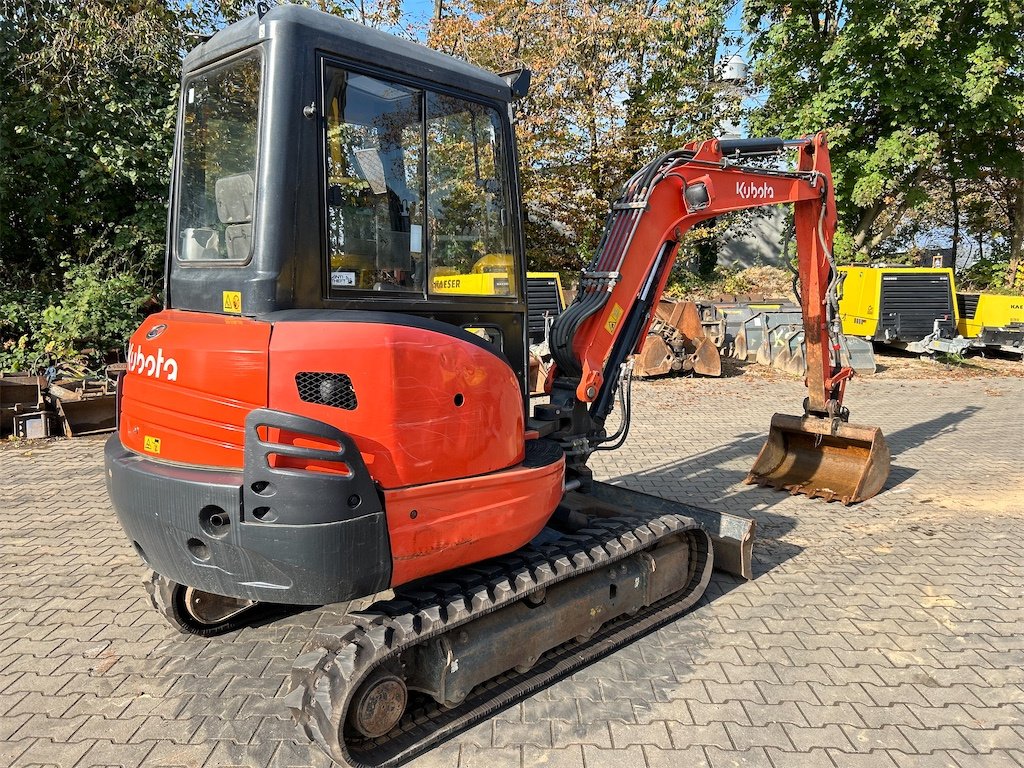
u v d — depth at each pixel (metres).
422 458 2.79
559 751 2.90
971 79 14.80
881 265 15.02
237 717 3.12
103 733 3.00
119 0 10.27
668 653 3.64
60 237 10.97
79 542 5.05
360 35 2.93
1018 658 3.60
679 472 6.86
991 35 15.02
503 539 3.11
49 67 10.19
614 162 16.20
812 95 16.95
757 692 3.30
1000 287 18.42
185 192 3.28
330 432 2.53
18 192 10.44
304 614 4.07
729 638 3.79
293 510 2.51
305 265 2.79
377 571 2.68
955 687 3.34
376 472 2.68
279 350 2.57
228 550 2.60
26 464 6.92
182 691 3.30
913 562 4.77
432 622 2.81
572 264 17.72
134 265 10.57
